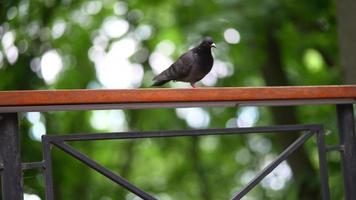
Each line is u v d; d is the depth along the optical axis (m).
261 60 14.85
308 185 12.24
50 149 4.07
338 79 14.32
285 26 13.60
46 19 14.25
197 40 12.74
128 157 20.47
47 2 14.33
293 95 4.37
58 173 13.02
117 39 17.56
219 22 12.77
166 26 17.30
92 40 17.69
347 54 9.47
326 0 12.67
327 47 14.24
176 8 15.50
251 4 12.59
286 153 4.54
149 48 17.81
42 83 13.15
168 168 21.50
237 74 16.91
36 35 13.90
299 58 15.73
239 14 12.71
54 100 3.96
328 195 4.58
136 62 17.98
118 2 17.17
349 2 9.42
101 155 20.55
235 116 18.89
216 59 15.87
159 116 19.73
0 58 13.16
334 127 13.68
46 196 4.04
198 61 6.95
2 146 3.97
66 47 17.70
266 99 4.34
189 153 20.53
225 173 20.64
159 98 4.14
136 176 21.75
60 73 18.09
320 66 16.08
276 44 14.61
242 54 15.41
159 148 20.41
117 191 18.73
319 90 4.41
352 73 9.42
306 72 16.09
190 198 21.17
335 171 11.91
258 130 4.48
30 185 10.46
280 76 14.84
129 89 4.09
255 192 19.12
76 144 17.89
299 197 12.35
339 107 4.69
